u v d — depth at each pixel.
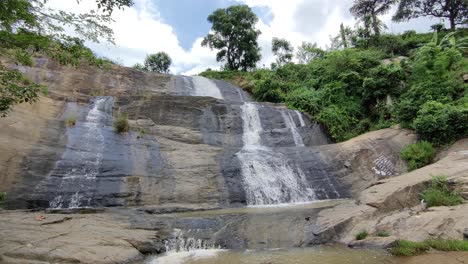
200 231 10.60
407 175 14.90
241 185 16.64
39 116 17.20
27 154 14.54
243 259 8.64
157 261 8.68
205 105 23.83
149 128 20.30
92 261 8.02
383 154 18.88
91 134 17.44
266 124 24.55
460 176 12.53
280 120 24.98
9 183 13.18
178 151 18.55
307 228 10.71
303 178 17.81
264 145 22.59
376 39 38.41
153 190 15.20
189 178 16.42
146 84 29.55
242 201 15.77
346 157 19.16
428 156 17.55
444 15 42.06
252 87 34.47
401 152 18.50
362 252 8.97
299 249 9.55
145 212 13.23
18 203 12.77
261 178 17.34
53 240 8.84
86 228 10.07
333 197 16.75
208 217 11.93
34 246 8.30
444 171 13.74
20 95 7.42
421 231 9.54
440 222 9.62
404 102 21.27
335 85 27.38
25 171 13.86
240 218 11.71
